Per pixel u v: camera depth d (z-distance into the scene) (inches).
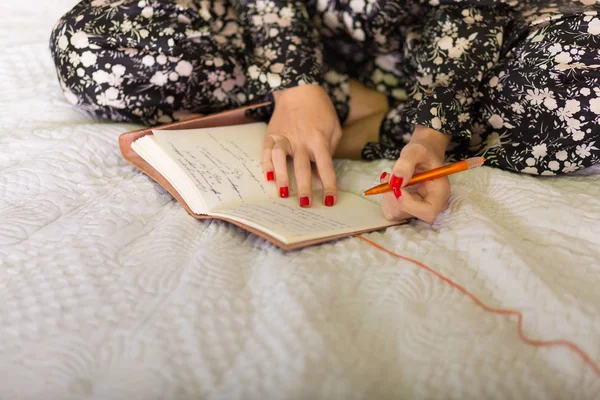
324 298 24.8
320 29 45.0
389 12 41.4
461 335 23.2
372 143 42.3
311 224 29.2
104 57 40.4
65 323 24.3
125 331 23.7
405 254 28.4
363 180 36.7
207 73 42.0
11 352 23.1
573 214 30.0
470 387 21.5
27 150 38.2
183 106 43.3
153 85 41.3
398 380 22.1
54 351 23.0
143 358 22.4
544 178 35.0
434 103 35.4
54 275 26.8
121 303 25.2
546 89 33.7
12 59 48.4
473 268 27.1
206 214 30.8
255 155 36.2
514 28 37.9
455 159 38.4
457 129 35.8
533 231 29.8
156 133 35.7
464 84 36.9
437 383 21.7
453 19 38.1
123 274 27.0
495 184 33.8
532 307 24.2
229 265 27.6
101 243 29.1
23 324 24.2
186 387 21.5
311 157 35.6
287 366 21.5
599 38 32.8
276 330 23.2
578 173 35.4
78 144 38.3
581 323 23.2
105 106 41.9
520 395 21.4
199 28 41.7
